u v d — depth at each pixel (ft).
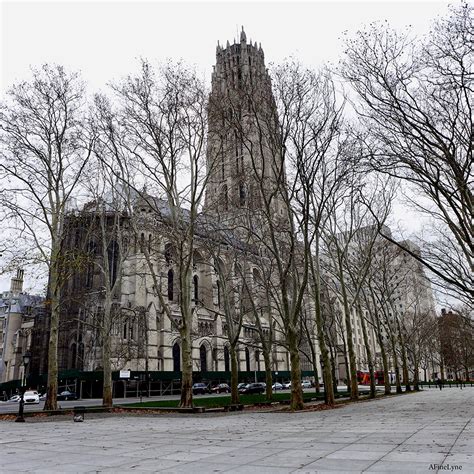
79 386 201.57
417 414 67.51
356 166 92.07
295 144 87.92
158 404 118.52
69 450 38.78
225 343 279.69
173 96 97.86
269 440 40.91
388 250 167.94
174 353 255.29
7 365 310.45
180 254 101.14
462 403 92.79
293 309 97.60
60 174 103.91
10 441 47.16
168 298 259.19
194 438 45.34
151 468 28.22
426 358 302.25
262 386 222.28
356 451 32.09
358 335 398.21
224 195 134.00
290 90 86.02
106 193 163.02
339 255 127.65
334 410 86.99
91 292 224.12
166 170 101.81
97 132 129.18
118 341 217.56
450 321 259.60
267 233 127.75
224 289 117.91
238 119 96.07
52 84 104.53
